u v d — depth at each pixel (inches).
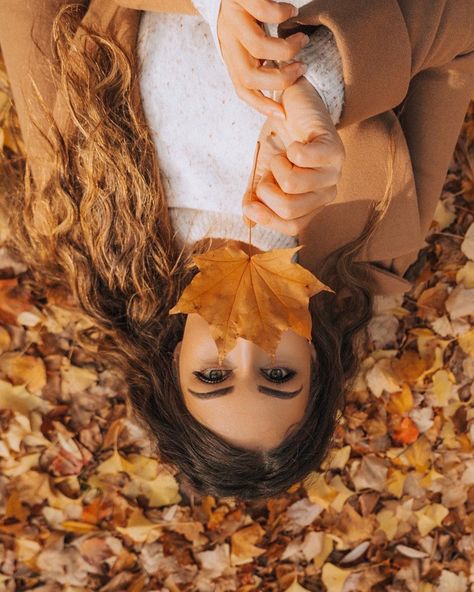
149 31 34.4
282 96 27.7
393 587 47.8
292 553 47.3
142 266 36.8
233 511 47.0
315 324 37.0
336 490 47.3
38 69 36.7
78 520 46.4
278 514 47.3
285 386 33.8
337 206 35.1
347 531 47.7
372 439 47.4
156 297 37.3
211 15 28.5
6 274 45.3
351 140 34.0
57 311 45.7
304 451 36.5
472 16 32.3
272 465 35.0
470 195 46.8
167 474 46.7
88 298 39.5
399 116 36.5
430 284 47.2
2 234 45.0
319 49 28.3
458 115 36.0
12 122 43.9
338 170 26.5
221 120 33.7
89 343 45.4
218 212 34.9
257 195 27.4
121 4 33.3
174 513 46.8
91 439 46.4
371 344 47.0
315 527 47.6
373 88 29.0
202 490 37.4
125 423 46.4
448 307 46.9
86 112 35.1
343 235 35.9
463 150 46.4
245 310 29.6
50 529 46.3
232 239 34.9
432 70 34.9
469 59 34.1
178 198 35.7
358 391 47.1
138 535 46.4
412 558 48.0
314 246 36.1
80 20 36.0
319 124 26.5
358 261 37.2
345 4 28.1
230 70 28.1
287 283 29.4
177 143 34.7
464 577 48.0
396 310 47.0
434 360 47.2
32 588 46.3
